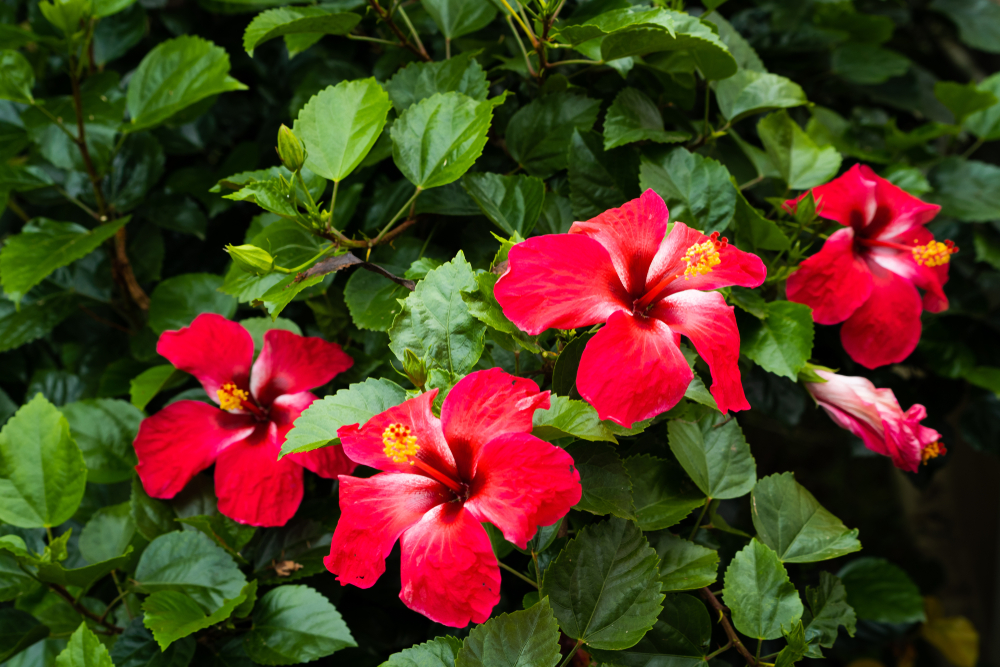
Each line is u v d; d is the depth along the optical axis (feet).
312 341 2.26
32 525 2.19
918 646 3.74
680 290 1.99
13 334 2.63
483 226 2.32
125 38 2.79
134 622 2.16
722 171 2.21
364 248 2.22
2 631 2.25
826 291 2.24
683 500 2.12
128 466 2.34
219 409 2.26
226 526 2.22
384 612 2.37
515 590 2.34
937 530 4.53
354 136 2.13
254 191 2.04
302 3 2.51
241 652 2.15
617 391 1.88
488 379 1.89
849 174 2.28
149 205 2.72
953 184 2.70
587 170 2.27
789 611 2.00
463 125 2.16
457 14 2.43
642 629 1.93
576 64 2.44
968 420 2.75
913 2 3.28
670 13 2.12
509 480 1.83
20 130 2.65
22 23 2.97
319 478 2.35
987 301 2.68
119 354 2.76
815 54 2.87
